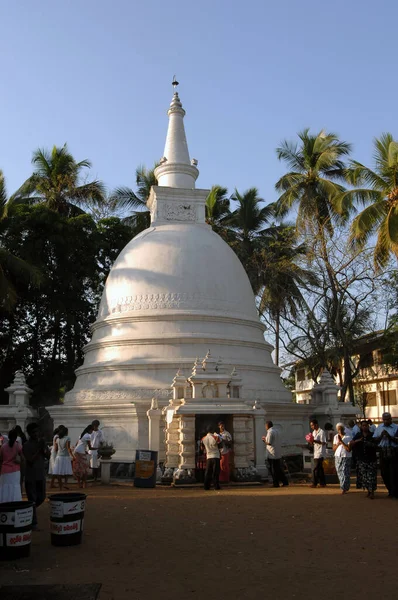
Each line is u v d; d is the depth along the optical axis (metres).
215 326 26.91
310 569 8.32
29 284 36.06
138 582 7.72
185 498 16.27
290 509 14.00
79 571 8.34
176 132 33.62
